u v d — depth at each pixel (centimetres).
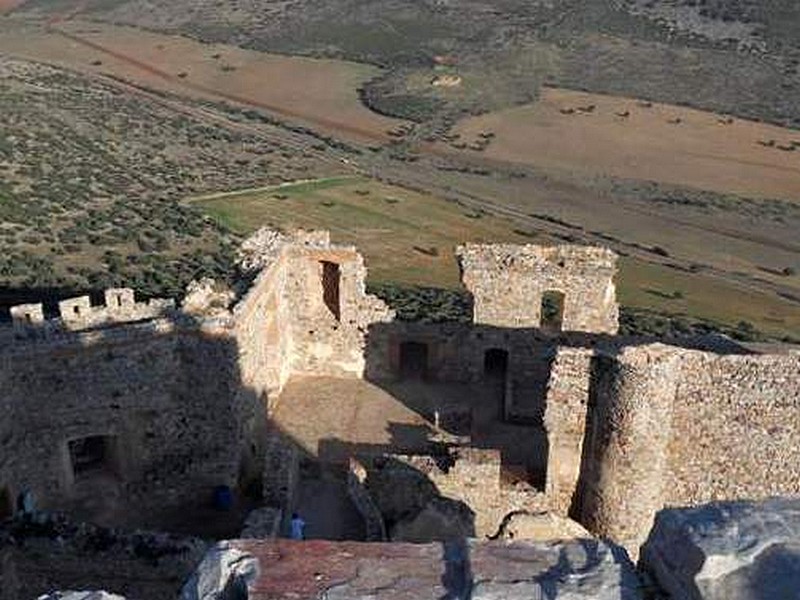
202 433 2306
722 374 2019
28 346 2108
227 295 2408
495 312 2672
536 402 2622
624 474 2041
